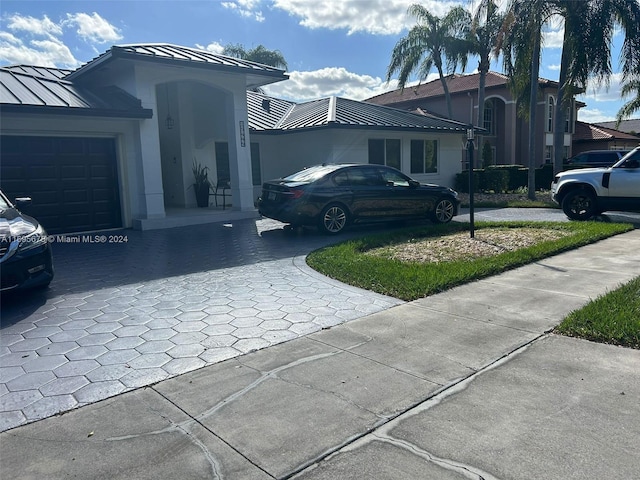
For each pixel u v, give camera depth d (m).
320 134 16.58
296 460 2.75
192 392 3.56
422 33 24.50
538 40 18.64
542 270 7.03
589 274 6.69
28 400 3.49
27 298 6.07
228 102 13.63
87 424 3.16
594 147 37.25
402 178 11.64
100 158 11.92
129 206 12.31
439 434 2.96
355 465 2.69
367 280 6.51
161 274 7.26
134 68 11.69
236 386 3.64
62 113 10.37
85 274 7.34
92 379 3.80
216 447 2.89
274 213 10.66
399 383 3.63
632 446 2.77
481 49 24.09
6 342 4.60
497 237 9.70
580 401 3.28
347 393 3.50
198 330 4.84
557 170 20.02
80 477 2.64
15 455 2.85
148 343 4.52
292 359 4.11
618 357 3.96
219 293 6.17
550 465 2.63
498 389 3.49
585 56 17.64
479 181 21.88
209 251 9.05
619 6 17.39
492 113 33.50
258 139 17.98
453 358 4.06
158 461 2.76
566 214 12.69
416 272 6.71
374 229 11.60
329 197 10.50
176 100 15.62
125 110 11.27
